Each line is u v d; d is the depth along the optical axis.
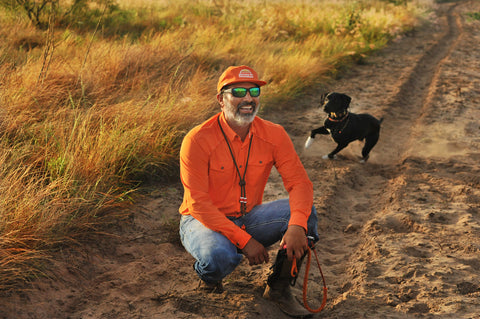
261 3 18.25
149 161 4.97
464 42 17.20
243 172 2.85
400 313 2.91
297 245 2.67
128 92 6.77
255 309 2.88
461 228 4.11
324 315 2.95
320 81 10.23
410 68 12.17
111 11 13.27
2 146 4.36
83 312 2.87
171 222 4.11
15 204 3.38
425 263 3.54
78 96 6.13
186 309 2.93
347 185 5.30
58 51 8.58
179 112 5.88
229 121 2.80
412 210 4.53
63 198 3.83
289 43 12.72
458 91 9.66
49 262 3.27
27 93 5.46
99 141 4.58
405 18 22.48
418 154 6.26
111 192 4.28
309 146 6.22
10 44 8.86
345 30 14.73
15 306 2.80
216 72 8.56
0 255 3.00
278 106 8.40
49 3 12.05
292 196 2.84
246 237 2.67
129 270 3.37
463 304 2.96
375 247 3.80
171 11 15.77
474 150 6.41
